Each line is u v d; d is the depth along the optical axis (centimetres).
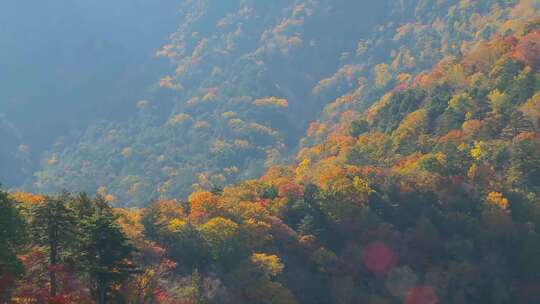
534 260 9662
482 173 11419
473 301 9275
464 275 9275
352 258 9262
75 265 5272
